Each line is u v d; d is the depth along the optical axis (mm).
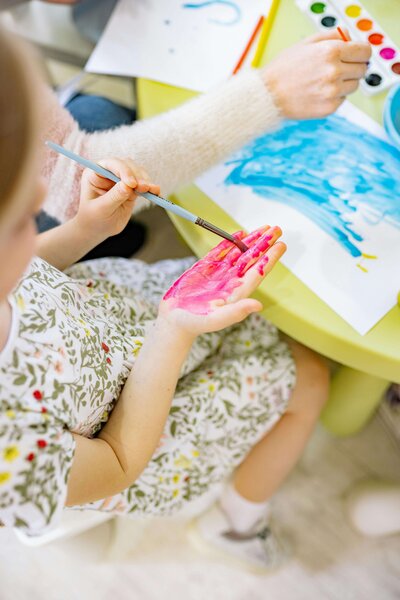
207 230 699
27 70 328
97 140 728
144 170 676
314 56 715
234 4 860
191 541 1134
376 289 657
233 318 582
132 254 1331
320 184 719
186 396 770
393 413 1182
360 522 1111
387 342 632
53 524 542
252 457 917
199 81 805
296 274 665
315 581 1102
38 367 557
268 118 732
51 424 549
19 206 333
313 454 1213
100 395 638
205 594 1099
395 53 793
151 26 847
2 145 321
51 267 680
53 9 1217
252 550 1063
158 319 638
